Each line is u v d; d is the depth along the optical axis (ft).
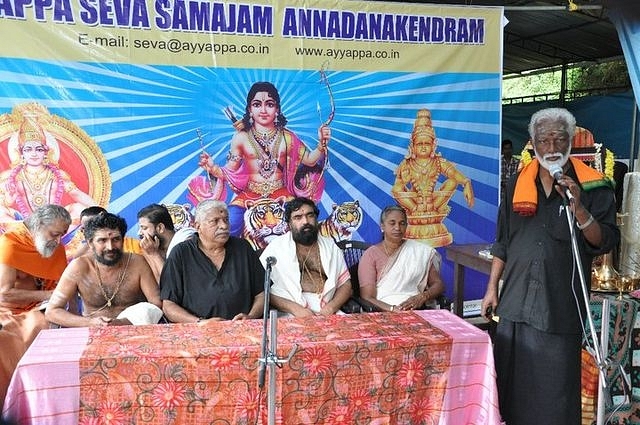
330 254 12.05
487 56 15.67
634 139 19.97
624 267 11.52
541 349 8.52
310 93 14.83
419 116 15.55
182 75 14.06
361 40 14.90
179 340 8.02
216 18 14.02
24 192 13.52
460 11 15.31
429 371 8.20
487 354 8.34
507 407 9.03
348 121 15.16
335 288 12.03
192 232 12.38
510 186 9.18
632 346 10.06
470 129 15.92
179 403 7.50
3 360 9.50
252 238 14.98
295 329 8.59
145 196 14.29
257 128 14.67
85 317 9.77
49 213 11.07
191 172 14.47
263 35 14.35
